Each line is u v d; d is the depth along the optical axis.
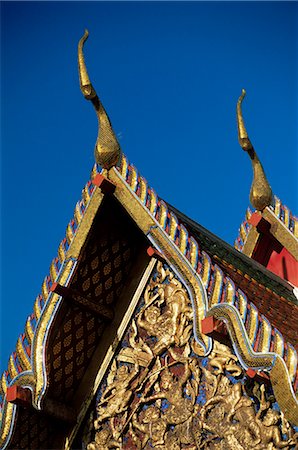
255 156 17.94
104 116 14.73
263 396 12.74
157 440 13.75
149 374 14.30
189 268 12.88
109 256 15.14
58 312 14.41
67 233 14.76
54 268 14.63
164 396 13.93
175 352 14.07
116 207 14.78
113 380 14.80
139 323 14.74
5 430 14.32
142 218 13.85
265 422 12.61
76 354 15.09
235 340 11.95
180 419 13.59
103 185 14.35
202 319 12.43
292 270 17.73
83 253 14.61
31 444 14.99
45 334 14.26
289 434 12.37
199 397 13.53
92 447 14.64
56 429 15.16
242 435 12.78
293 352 11.64
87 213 14.61
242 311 12.06
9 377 14.44
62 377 15.02
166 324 14.34
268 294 14.97
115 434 14.39
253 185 17.92
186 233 13.22
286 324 13.64
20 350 14.41
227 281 12.40
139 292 15.02
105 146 14.54
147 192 14.01
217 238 15.98
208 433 13.21
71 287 14.65
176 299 14.34
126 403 14.37
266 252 18.19
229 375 13.29
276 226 17.53
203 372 13.62
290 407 11.41
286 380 11.51
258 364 11.73
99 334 15.23
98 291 15.11
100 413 14.74
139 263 15.27
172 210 15.12
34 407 14.08
